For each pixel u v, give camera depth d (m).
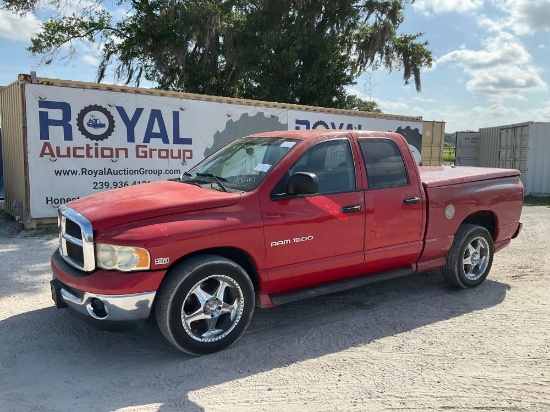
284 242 4.21
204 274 3.77
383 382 3.54
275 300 4.29
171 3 22.64
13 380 3.52
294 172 4.36
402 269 5.28
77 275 3.72
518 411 3.15
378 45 25.08
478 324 4.70
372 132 5.11
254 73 24.34
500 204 5.97
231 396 3.33
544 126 19.20
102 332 4.41
